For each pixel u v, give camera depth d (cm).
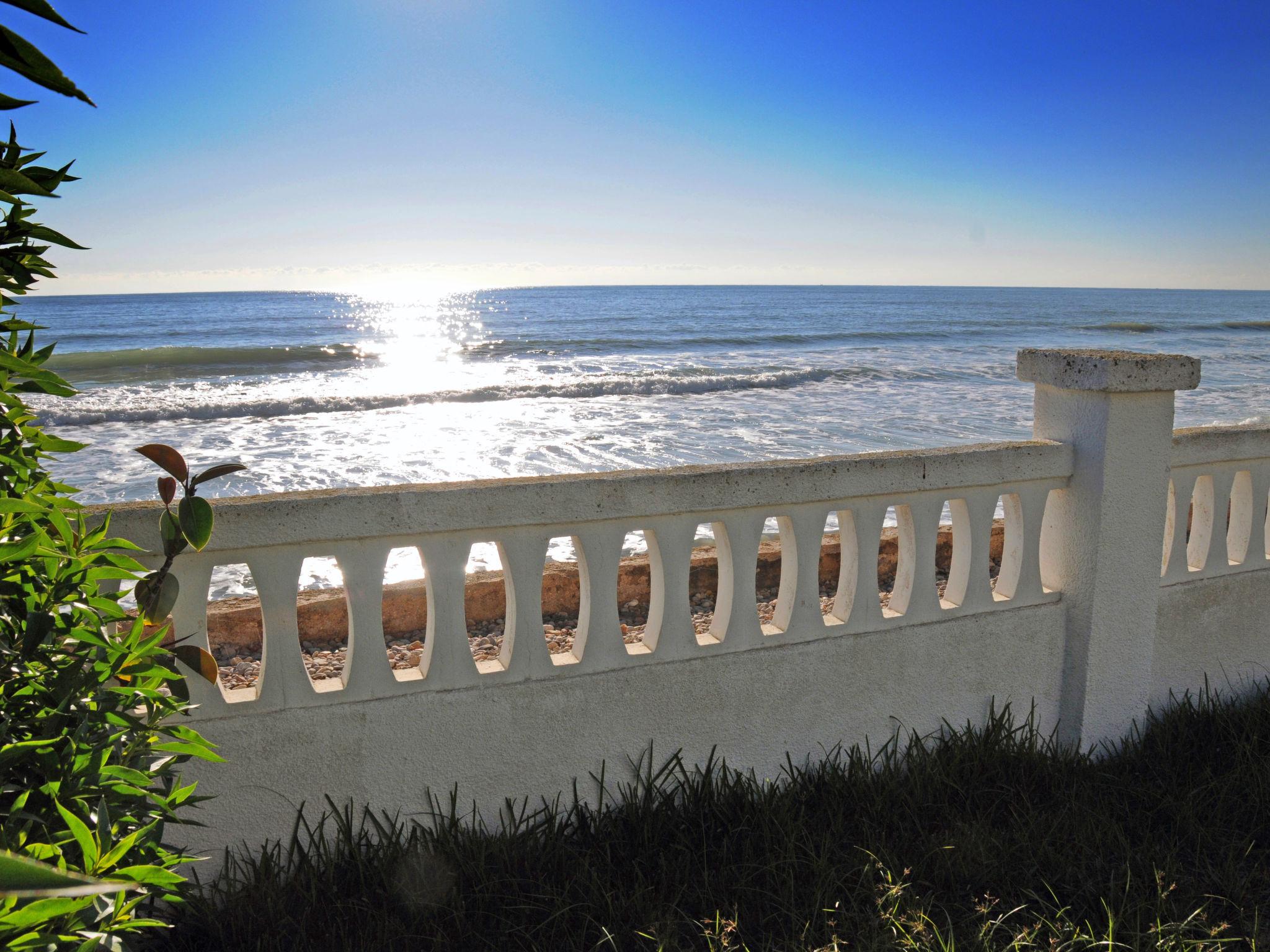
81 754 156
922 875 310
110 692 171
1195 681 433
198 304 9212
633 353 3541
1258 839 339
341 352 3184
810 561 343
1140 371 357
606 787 325
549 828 307
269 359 3064
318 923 272
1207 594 428
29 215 144
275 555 273
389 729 294
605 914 281
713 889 297
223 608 479
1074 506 381
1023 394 2119
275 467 1227
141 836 160
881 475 340
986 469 359
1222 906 303
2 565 164
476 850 295
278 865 283
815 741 355
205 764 274
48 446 180
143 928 257
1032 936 280
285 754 283
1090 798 355
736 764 343
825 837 313
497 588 516
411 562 747
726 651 335
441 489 284
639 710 325
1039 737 394
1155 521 384
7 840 130
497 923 279
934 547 363
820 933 282
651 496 307
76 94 90
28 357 174
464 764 305
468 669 301
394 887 284
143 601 198
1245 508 437
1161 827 343
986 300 12431
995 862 312
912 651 365
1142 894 302
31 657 159
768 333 4981
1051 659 392
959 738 370
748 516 329
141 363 2862
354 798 294
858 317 7000
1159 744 394
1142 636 394
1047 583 396
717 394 2133
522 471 1208
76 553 174
